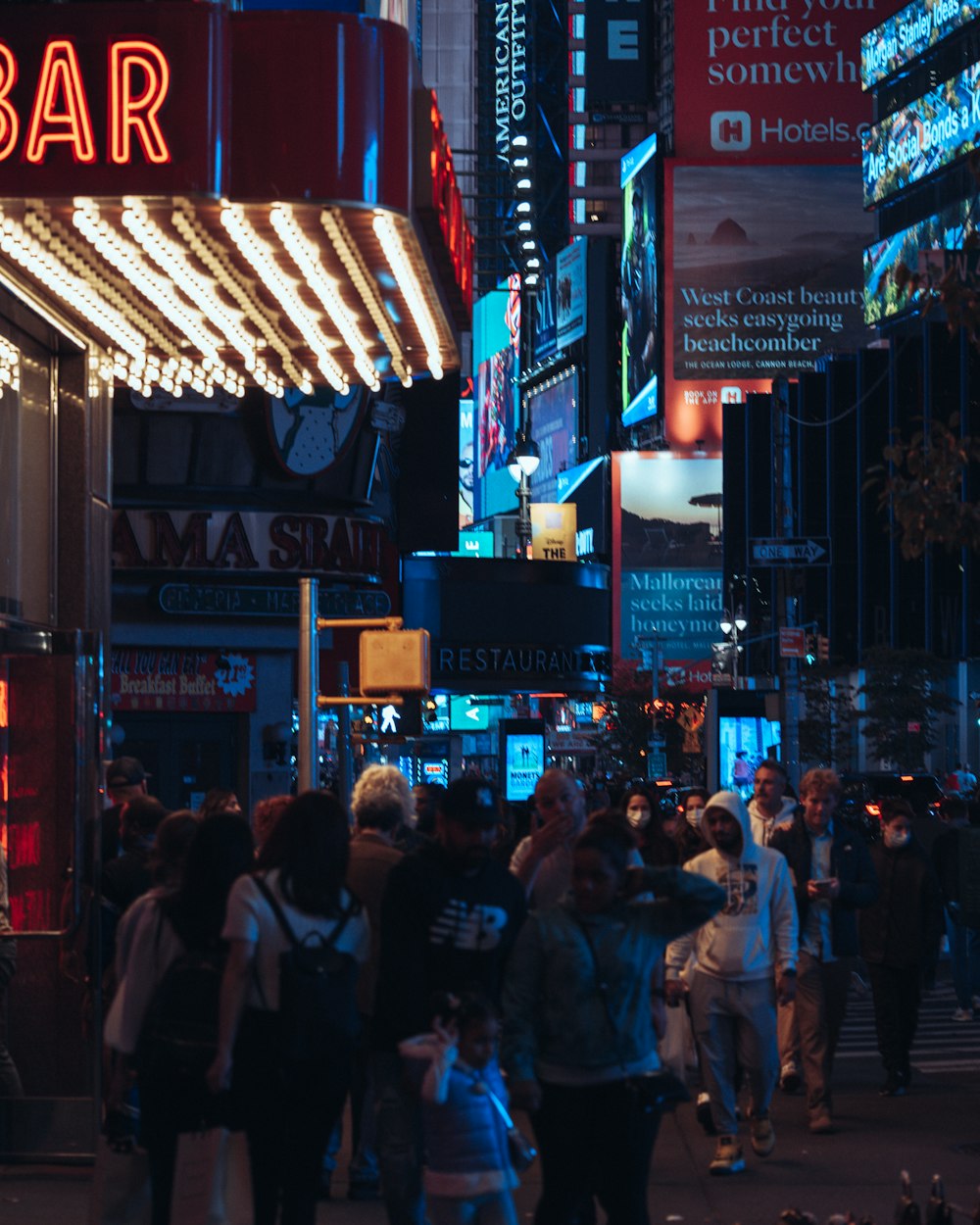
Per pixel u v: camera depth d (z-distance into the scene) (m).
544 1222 7.17
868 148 125.00
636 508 147.38
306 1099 7.28
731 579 117.88
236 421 34.59
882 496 12.02
